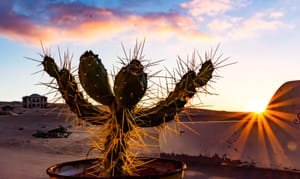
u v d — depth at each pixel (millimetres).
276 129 4375
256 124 4605
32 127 17891
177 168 1764
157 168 1842
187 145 5254
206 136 5090
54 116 23234
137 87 1481
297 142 4148
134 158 1773
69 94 1685
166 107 1686
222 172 4543
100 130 1733
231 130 4859
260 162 4477
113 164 1663
